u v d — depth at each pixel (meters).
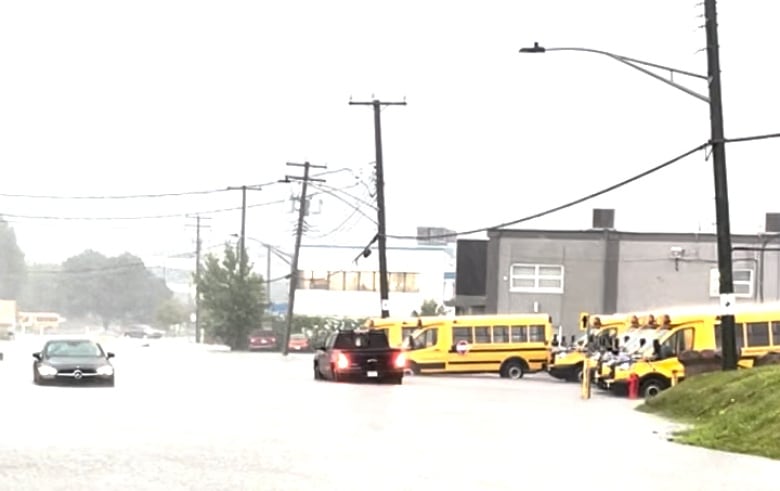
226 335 77.19
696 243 56.53
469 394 29.45
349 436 16.59
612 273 56.88
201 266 96.00
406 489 11.11
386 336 37.72
